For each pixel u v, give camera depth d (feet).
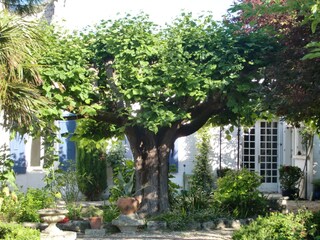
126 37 34.96
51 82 32.50
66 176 41.04
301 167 55.47
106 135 41.52
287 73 28.14
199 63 34.55
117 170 45.11
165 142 38.09
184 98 35.47
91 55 35.83
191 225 36.01
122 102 36.63
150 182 37.70
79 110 34.37
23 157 48.88
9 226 25.48
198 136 53.83
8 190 35.73
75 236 29.91
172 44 34.81
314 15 20.12
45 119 32.55
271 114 36.78
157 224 35.45
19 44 23.56
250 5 27.61
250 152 57.77
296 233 24.12
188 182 53.06
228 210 39.06
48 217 29.01
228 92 33.88
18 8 36.76
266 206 40.14
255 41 33.35
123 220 34.81
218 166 55.16
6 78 23.16
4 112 23.76
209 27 35.37
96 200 50.75
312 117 32.55
